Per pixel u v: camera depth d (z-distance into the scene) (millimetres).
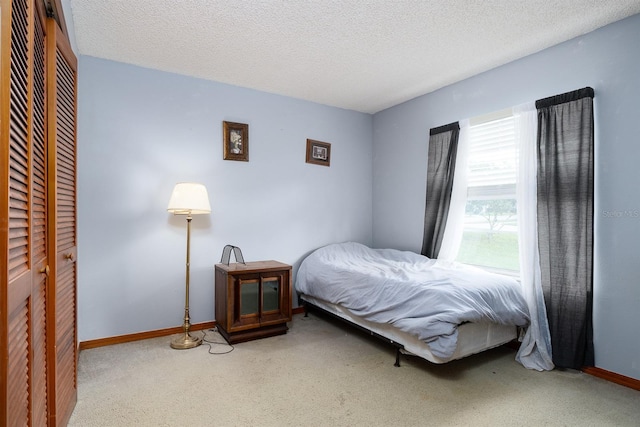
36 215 1279
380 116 4211
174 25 2293
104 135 2783
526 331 2561
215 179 3266
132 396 1996
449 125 3246
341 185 4086
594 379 2240
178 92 3086
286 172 3678
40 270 1312
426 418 1803
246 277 2910
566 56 2473
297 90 3516
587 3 2033
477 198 3082
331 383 2174
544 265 2467
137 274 2916
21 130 1009
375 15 2168
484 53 2684
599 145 2295
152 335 2965
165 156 3031
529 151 2586
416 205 3707
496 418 1807
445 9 2100
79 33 2396
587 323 2289
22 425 1035
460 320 2070
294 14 2158
